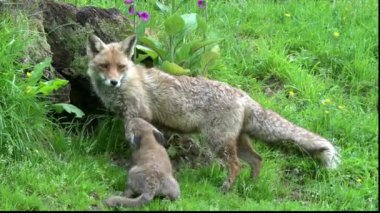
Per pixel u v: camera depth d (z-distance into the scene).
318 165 6.02
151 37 6.38
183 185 5.80
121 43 6.00
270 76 6.74
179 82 5.99
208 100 5.92
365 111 6.57
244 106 5.92
